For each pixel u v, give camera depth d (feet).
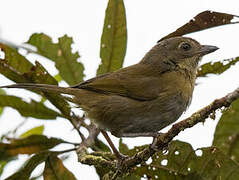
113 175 26.58
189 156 26.55
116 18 31.68
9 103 29.01
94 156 26.76
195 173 26.55
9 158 27.48
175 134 22.11
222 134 29.84
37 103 29.40
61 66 32.50
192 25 25.14
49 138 27.61
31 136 27.09
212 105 20.48
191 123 21.22
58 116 29.99
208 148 25.95
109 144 28.58
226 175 26.04
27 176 27.78
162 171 27.40
